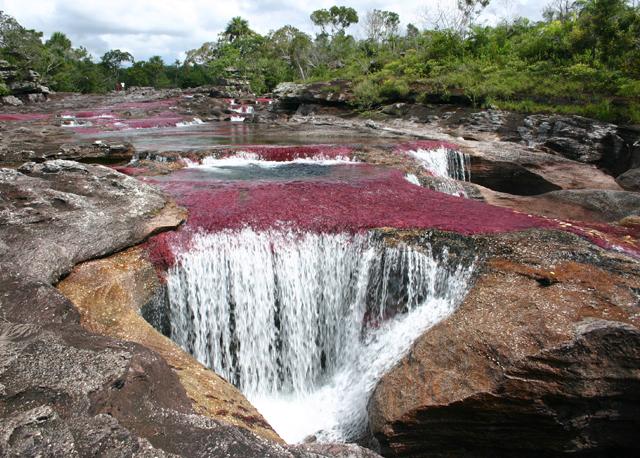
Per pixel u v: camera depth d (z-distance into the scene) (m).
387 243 9.89
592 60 27.97
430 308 9.07
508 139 25.33
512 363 6.80
